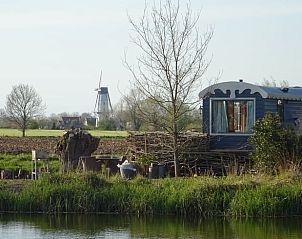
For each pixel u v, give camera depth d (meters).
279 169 34.78
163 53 38.19
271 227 29.67
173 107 37.56
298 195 31.70
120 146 62.16
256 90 40.03
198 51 38.53
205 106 40.59
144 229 29.34
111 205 32.59
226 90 40.41
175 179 34.25
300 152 35.56
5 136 90.94
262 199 31.62
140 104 39.69
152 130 43.22
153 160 38.78
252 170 36.25
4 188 34.34
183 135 39.28
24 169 41.06
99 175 34.59
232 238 27.50
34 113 122.00
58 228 29.53
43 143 69.25
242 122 40.19
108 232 28.67
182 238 27.61
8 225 30.16
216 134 40.31
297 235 27.98
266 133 35.88
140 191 32.72
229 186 32.50
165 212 32.03
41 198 33.00
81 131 39.31
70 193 33.00
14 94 119.62
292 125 41.62
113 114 141.00
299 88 44.38
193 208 31.88
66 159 38.56
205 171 37.84
